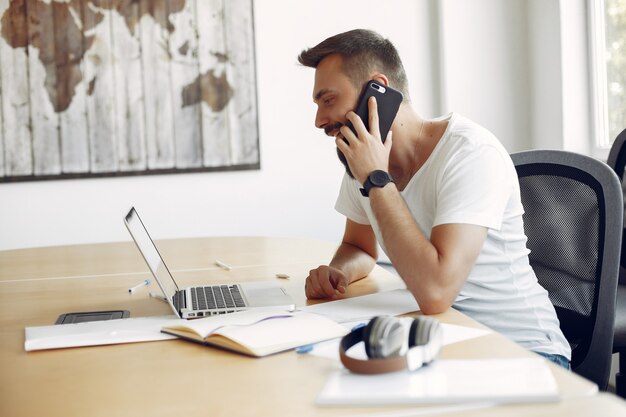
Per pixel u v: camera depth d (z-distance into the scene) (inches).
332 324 45.9
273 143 150.3
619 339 73.8
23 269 84.2
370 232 72.2
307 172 152.1
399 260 52.4
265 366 39.5
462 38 150.4
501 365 35.8
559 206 65.8
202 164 146.6
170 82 144.8
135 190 145.1
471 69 151.2
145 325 50.3
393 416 30.8
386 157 57.2
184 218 147.2
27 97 140.0
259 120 149.3
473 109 151.6
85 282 73.0
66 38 140.8
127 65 143.0
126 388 37.5
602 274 62.2
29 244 142.2
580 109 137.4
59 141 141.5
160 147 145.0
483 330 43.8
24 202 141.5
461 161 56.2
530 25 149.5
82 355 44.3
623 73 126.3
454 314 50.0
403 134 60.9
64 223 143.0
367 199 66.3
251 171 149.6
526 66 151.8
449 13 149.8
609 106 131.3
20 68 139.6
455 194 54.7
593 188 63.8
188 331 46.0
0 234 140.9
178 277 74.2
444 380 34.2
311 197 152.4
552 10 139.7
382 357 35.9
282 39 149.5
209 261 84.1
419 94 154.4
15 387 39.0
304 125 151.5
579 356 63.3
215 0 145.6
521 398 31.3
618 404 30.9
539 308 57.9
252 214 149.9
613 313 61.9
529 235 67.5
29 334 49.5
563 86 137.3
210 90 146.3
